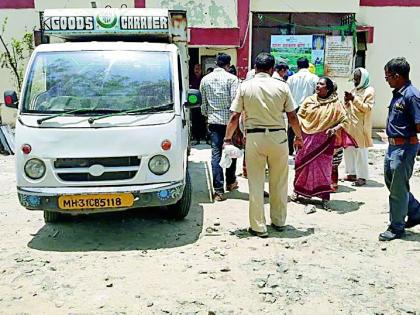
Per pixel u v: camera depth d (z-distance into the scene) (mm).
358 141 8180
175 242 5539
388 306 4066
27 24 14289
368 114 8109
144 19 6504
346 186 8289
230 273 4691
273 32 13875
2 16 14266
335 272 4723
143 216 6469
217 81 7141
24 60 14227
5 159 10852
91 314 3959
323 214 6680
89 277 4629
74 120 5355
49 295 4289
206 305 4086
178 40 7098
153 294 4281
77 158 5223
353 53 13648
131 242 5555
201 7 12820
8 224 6266
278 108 5508
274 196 5871
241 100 5617
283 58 13719
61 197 5195
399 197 5555
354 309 4020
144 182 5297
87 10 6520
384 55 14422
